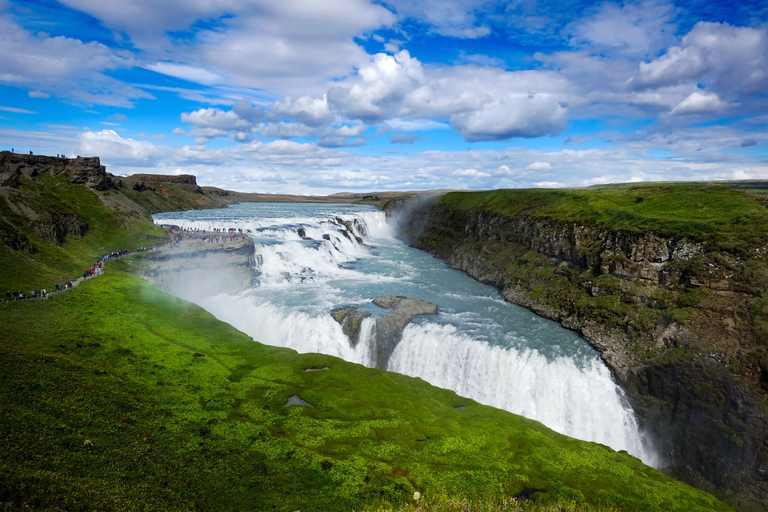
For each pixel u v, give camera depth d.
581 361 59.03
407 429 43.53
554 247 87.69
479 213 129.38
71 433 36.19
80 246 90.75
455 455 39.78
